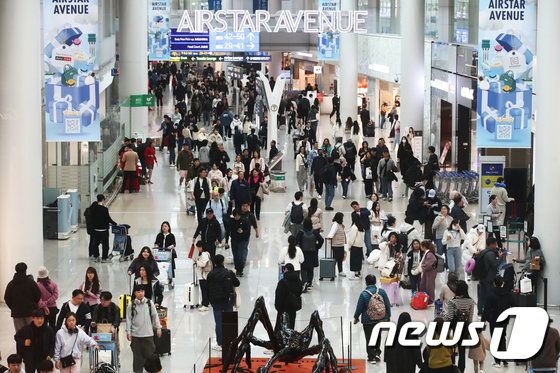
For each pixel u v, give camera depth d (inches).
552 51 780.6
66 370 568.7
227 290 657.0
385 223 813.2
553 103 781.3
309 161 1286.9
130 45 1617.9
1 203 797.2
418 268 766.5
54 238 1020.5
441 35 1507.1
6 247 797.9
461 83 1315.2
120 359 651.5
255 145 1400.1
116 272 882.1
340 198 1249.4
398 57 1700.3
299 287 656.4
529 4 869.8
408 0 1470.2
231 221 861.8
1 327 730.8
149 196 1261.1
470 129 1318.9
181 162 1305.4
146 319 605.3
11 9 783.1
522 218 962.7
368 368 625.9
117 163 1330.0
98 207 917.8
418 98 1486.2
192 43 1785.2
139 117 1622.8
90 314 629.6
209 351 622.2
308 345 574.9
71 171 1067.9
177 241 1001.5
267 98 1510.8
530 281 716.0
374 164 1236.5
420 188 931.3
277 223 1097.4
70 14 880.3
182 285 840.9
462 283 604.1
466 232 892.6
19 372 518.0
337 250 853.8
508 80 883.4
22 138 795.4
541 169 789.2
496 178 964.0
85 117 893.2
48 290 657.0
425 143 1518.2
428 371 548.1
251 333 571.5
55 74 887.1
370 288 634.8
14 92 789.9
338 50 1859.0
